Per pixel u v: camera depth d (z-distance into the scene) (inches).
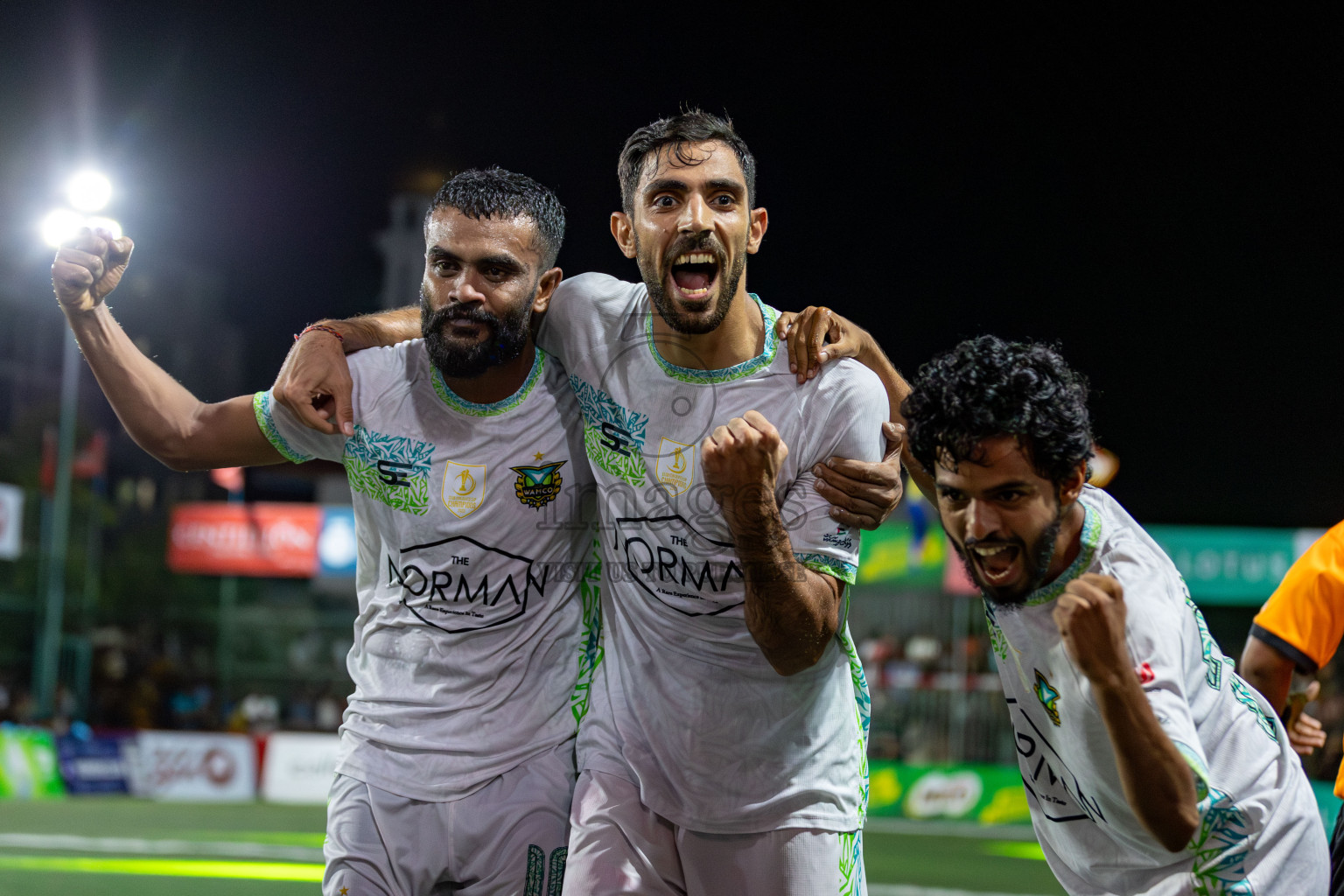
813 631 97.3
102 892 248.5
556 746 113.2
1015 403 78.7
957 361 81.2
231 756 545.3
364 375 113.3
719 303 100.8
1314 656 118.6
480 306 105.7
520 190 109.0
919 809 504.1
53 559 602.9
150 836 354.3
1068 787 91.7
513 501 111.3
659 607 107.3
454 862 110.3
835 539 103.7
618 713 110.3
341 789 112.6
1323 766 480.7
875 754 518.3
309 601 685.9
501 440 111.6
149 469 867.4
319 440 114.3
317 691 644.7
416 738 110.3
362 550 117.1
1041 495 80.9
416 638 111.7
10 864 285.3
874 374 107.1
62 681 644.7
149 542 776.9
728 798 106.2
